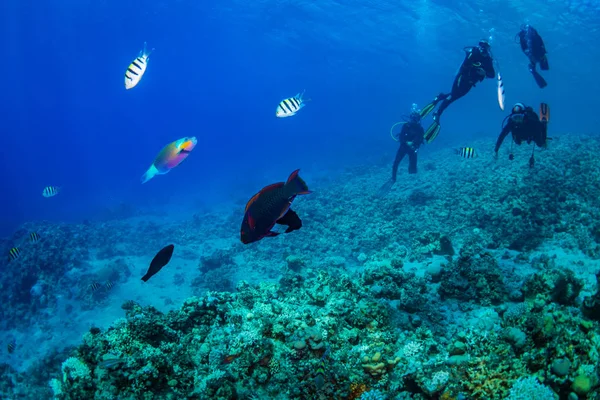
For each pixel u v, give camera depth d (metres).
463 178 12.55
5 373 10.07
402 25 33.97
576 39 33.03
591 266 6.14
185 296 12.27
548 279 4.61
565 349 3.44
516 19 28.08
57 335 11.34
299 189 1.80
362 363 3.62
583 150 11.16
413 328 4.51
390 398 3.43
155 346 4.05
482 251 5.96
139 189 44.44
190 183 41.62
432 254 7.99
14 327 12.20
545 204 8.44
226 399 3.38
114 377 3.39
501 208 8.92
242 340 3.89
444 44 38.75
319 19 36.44
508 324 3.96
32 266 13.64
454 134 44.56
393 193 14.26
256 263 12.62
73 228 17.62
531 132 6.77
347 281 5.29
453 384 3.43
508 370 3.48
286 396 3.47
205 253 15.50
